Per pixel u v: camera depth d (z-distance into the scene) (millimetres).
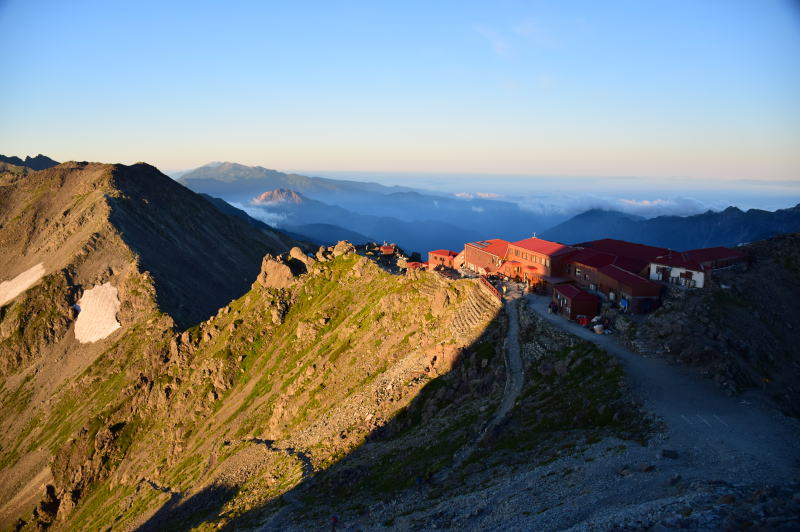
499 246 136375
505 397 77500
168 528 102750
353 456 85250
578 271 109000
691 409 62344
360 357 119438
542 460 60312
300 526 69250
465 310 109000
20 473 179375
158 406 167000
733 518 37500
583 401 68812
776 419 59969
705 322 77438
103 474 157875
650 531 39469
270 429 121125
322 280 170000
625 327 81875
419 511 59938
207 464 123688
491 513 52719
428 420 84438
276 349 154625
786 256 97812
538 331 89375
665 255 100000
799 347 79750
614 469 53094
